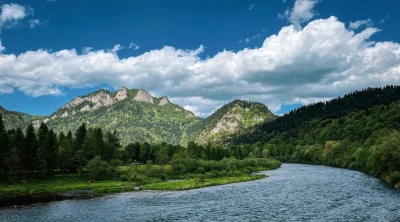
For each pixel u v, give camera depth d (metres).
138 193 100.38
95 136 158.62
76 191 106.19
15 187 106.12
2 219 64.25
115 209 73.62
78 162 141.50
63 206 78.56
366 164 128.88
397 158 97.62
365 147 151.62
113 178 133.88
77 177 130.38
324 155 191.25
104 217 65.38
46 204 81.75
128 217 64.94
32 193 99.56
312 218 59.81
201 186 112.75
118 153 173.62
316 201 75.81
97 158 129.75
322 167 176.62
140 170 143.25
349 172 137.25
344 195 81.69
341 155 172.88
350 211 63.94
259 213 65.62
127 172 138.50
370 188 90.31
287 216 62.19
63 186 113.19
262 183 115.12
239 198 84.75
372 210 64.00
